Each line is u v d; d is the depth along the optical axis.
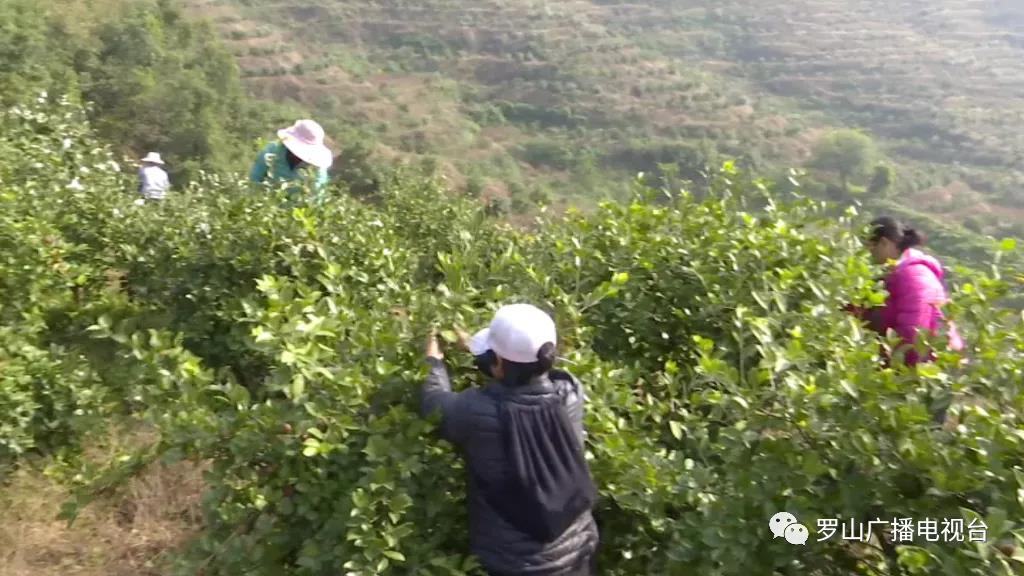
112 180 7.34
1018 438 2.51
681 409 3.25
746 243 3.77
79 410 4.48
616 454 2.86
